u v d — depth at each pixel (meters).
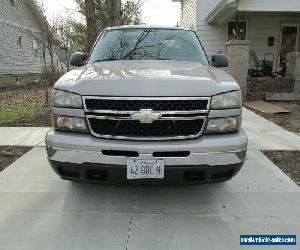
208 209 3.75
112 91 3.37
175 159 3.32
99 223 3.45
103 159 3.35
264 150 5.90
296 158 5.54
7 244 3.09
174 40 5.19
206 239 3.19
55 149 3.48
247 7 13.00
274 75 14.26
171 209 3.74
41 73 27.17
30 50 27.25
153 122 3.36
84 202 3.88
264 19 16.22
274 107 10.28
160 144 3.32
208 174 3.43
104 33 5.45
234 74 11.63
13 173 4.75
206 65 4.70
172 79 3.49
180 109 3.38
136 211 3.69
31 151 5.77
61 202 3.88
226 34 16.53
